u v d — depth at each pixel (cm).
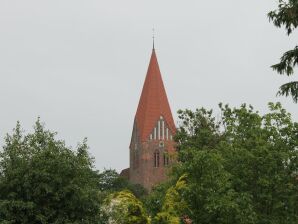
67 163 3394
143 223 3722
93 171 3631
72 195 3369
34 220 3322
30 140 3516
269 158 3772
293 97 3105
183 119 6594
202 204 3578
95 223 3447
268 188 3803
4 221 3156
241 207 3616
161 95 18062
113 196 3722
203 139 6150
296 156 3850
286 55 3133
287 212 3831
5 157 3428
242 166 3866
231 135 4288
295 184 3869
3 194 3356
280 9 3112
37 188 3288
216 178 3584
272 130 3972
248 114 4197
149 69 18200
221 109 6056
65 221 3316
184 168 3631
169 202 3641
